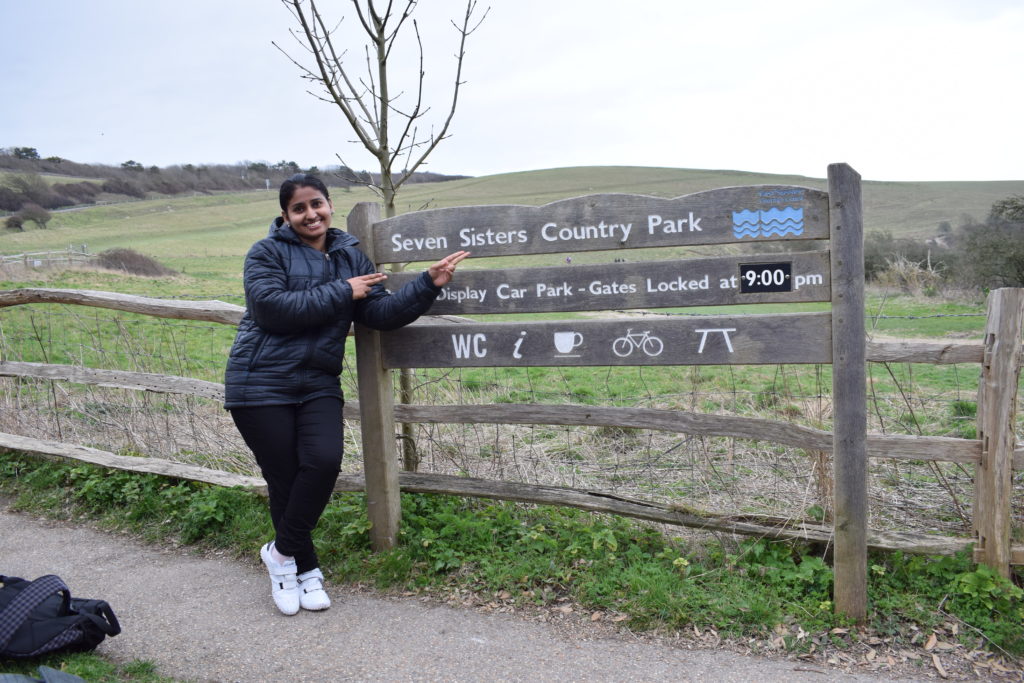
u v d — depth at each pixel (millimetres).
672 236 3535
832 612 3430
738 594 3535
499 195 75250
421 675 3098
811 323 3404
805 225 3367
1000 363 3381
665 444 5461
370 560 4035
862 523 3348
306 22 4445
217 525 4559
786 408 5824
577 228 3672
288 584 3662
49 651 3104
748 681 3012
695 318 3553
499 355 3863
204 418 6086
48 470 5430
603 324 3684
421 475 4285
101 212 103688
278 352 3432
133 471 5156
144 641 3393
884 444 3568
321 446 3471
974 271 27359
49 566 4246
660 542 4012
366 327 3994
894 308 24203
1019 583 3562
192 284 39219
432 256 3938
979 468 3521
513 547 4012
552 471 4910
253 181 147500
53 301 5422
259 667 3162
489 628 3461
